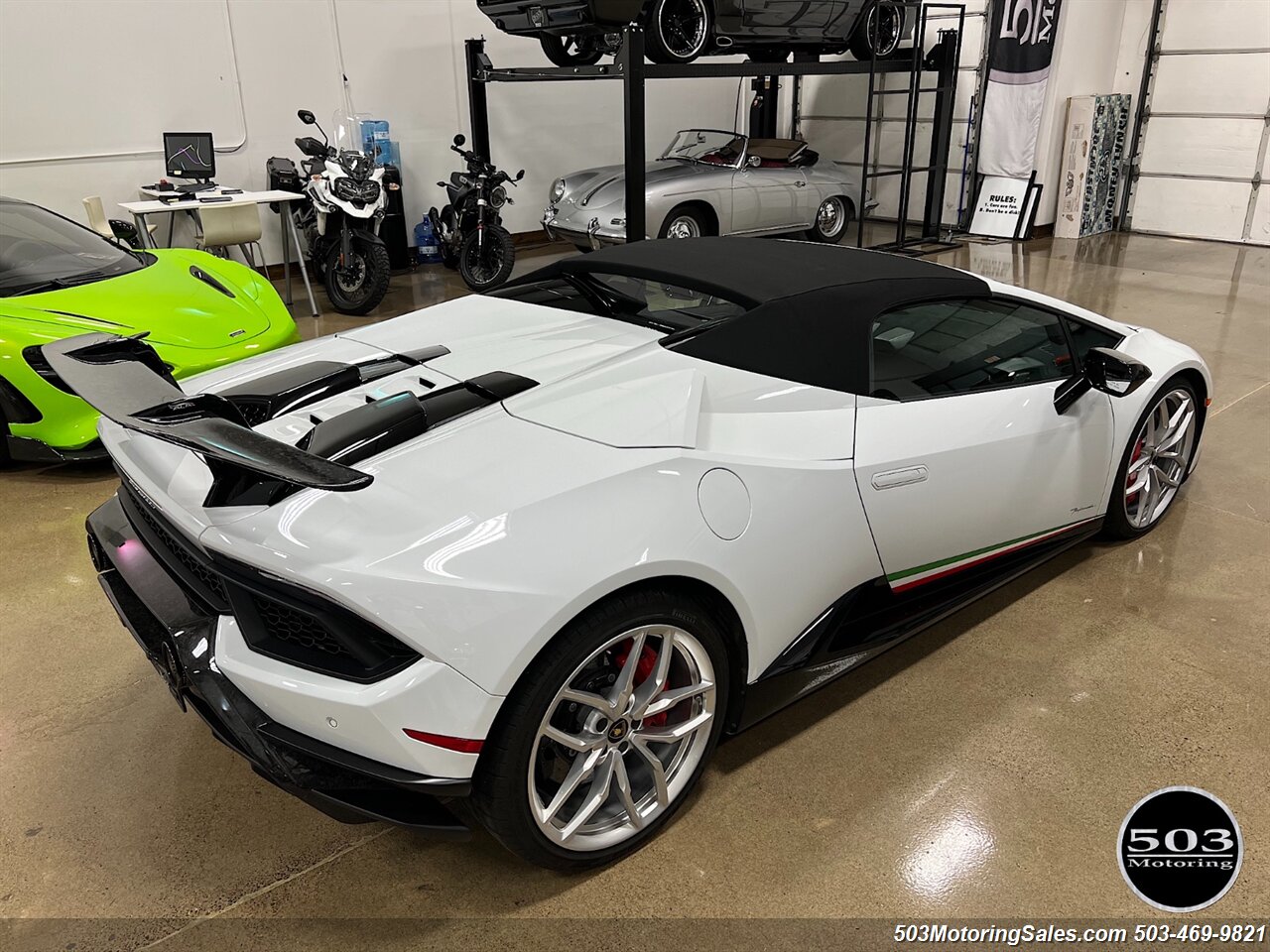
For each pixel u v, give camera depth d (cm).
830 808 204
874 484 211
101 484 393
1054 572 306
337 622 151
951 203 1079
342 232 682
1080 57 978
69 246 445
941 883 185
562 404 191
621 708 176
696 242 275
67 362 170
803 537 197
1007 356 255
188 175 705
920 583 237
